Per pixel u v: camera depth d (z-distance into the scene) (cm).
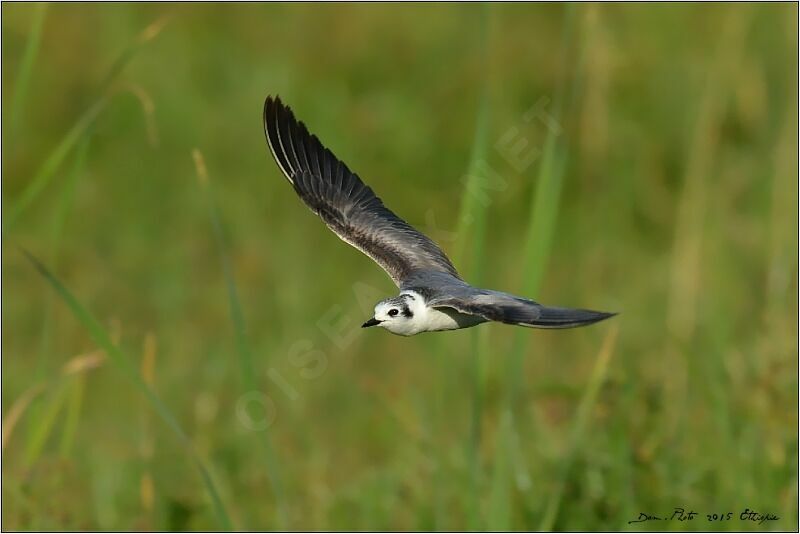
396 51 2014
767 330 1386
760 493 1130
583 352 1522
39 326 1706
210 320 1667
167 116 1923
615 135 1828
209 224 1803
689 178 1633
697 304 1520
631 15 1919
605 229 1770
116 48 1989
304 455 1356
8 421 1104
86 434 1418
